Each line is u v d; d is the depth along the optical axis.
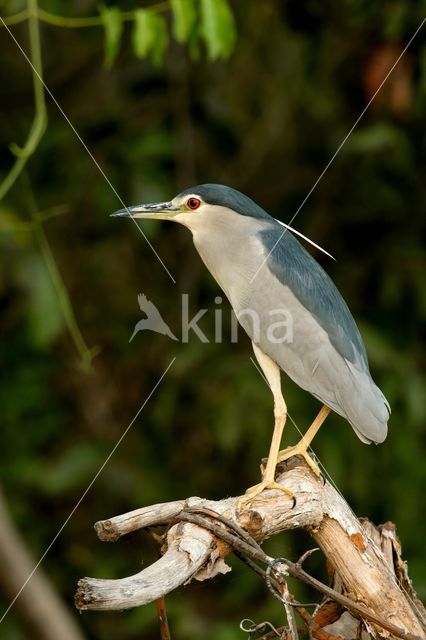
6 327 11.00
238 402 9.95
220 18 7.36
